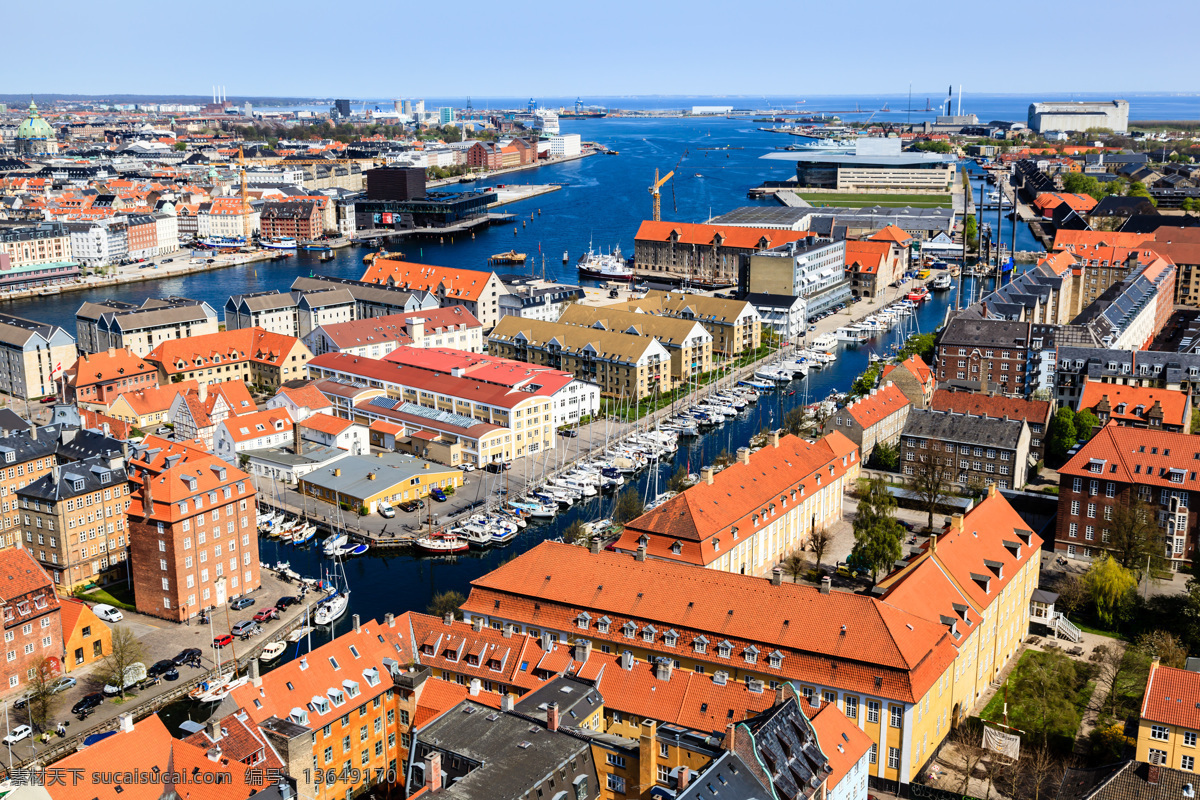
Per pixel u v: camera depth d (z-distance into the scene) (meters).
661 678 148.88
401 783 159.38
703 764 129.62
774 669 154.88
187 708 179.38
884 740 148.50
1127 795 130.38
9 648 179.12
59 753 165.12
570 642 169.12
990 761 157.00
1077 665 185.88
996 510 199.75
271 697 145.12
